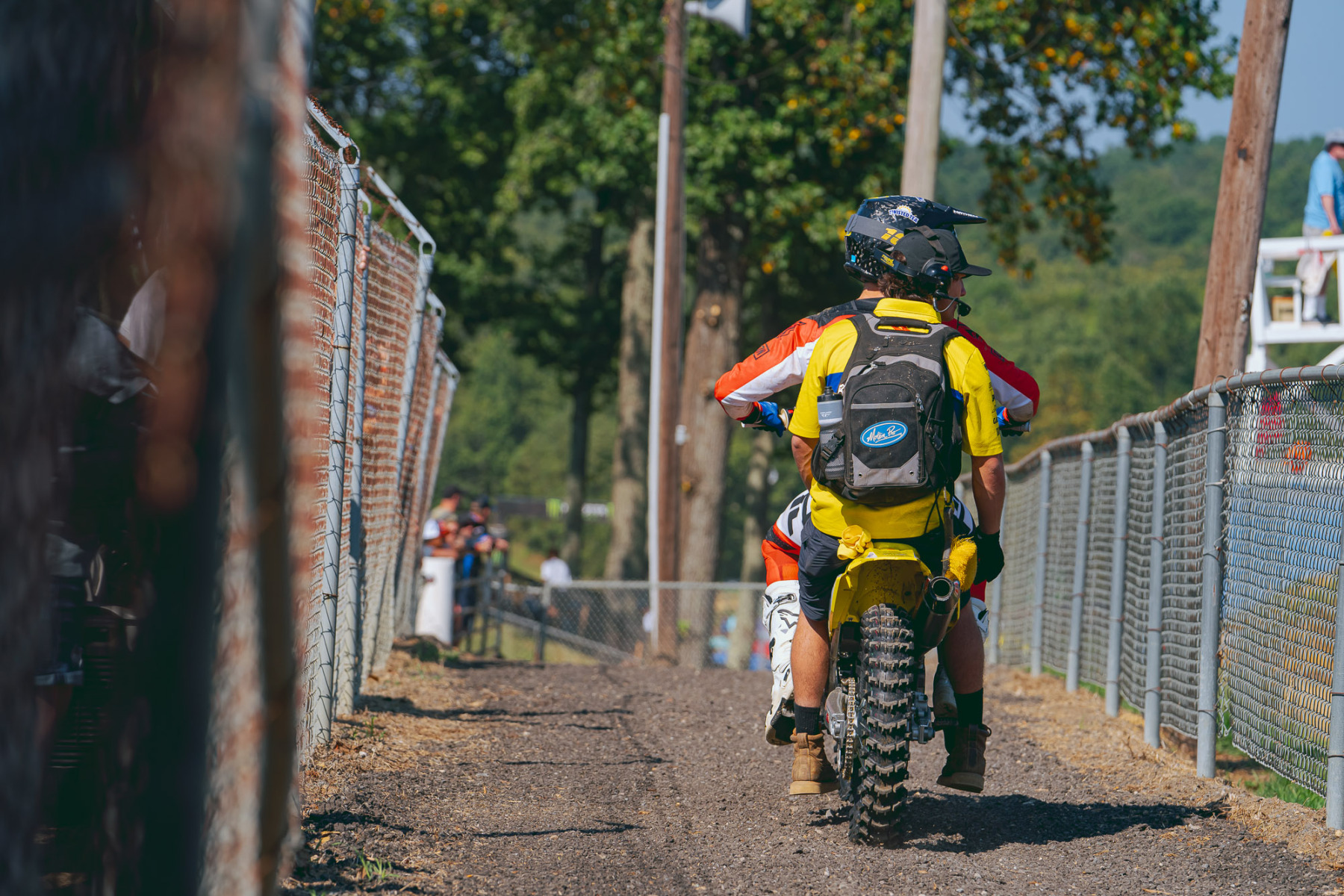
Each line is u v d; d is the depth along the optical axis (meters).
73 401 7.13
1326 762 16.88
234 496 6.02
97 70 6.31
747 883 13.60
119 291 6.47
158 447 5.50
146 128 5.79
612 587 57.81
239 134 5.41
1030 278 84.94
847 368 14.62
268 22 5.51
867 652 14.68
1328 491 16.97
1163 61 75.75
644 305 112.38
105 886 6.96
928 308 15.27
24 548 6.19
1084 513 30.38
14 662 6.19
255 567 5.89
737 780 19.23
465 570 59.78
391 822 15.12
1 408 5.93
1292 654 18.08
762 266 86.19
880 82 76.62
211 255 5.40
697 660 68.00
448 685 28.39
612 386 134.88
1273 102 29.50
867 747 14.55
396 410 27.59
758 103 86.38
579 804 16.98
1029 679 32.91
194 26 5.38
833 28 81.06
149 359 7.59
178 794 6.18
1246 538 20.00
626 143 86.00
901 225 15.62
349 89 107.62
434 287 117.00
